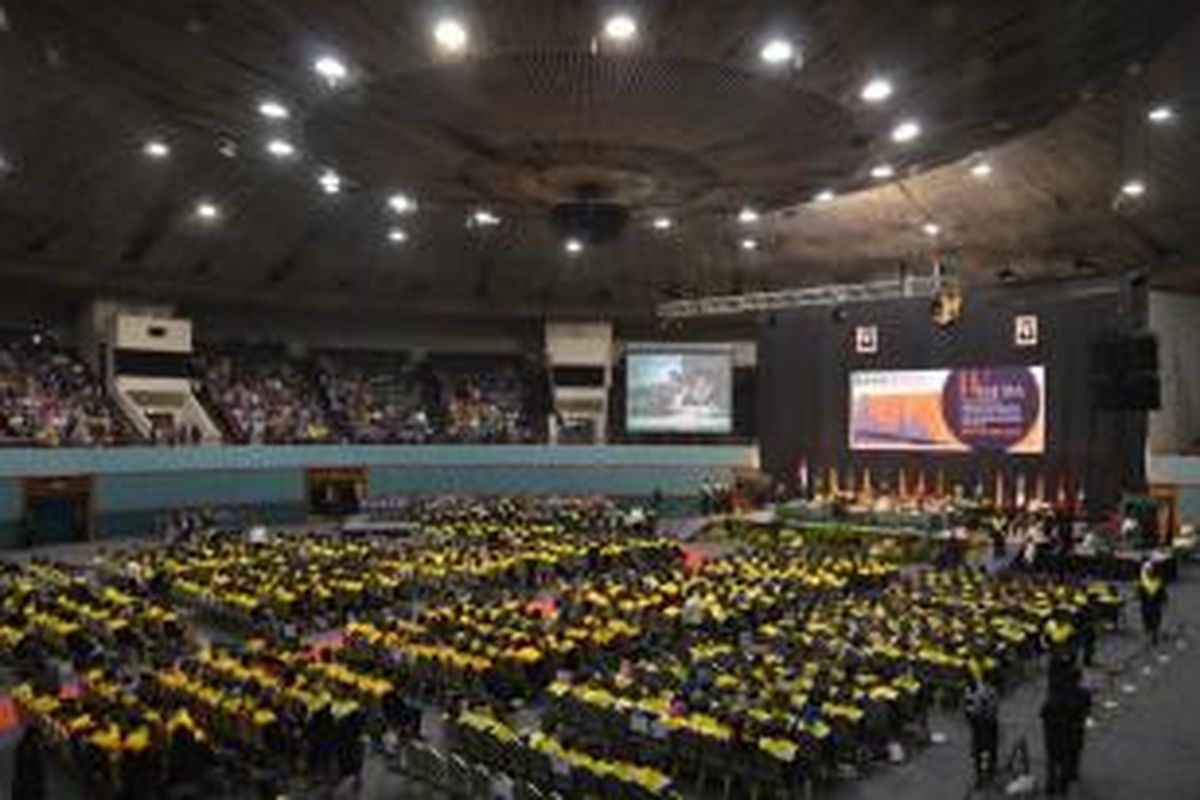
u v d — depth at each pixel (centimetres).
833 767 1549
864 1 1498
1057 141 2933
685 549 3794
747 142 2072
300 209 3791
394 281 4666
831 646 1961
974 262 4072
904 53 1678
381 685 1673
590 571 3184
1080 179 3150
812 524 3831
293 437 4766
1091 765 1588
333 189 3388
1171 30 1908
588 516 4172
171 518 4112
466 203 2650
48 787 1530
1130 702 1902
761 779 1452
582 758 1384
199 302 4819
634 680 1781
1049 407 3788
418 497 4738
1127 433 3619
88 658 1950
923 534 3519
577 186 2358
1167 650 2272
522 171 2259
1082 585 2689
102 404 4344
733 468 4981
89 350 4512
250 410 4841
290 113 2016
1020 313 3869
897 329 4203
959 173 3272
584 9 1512
